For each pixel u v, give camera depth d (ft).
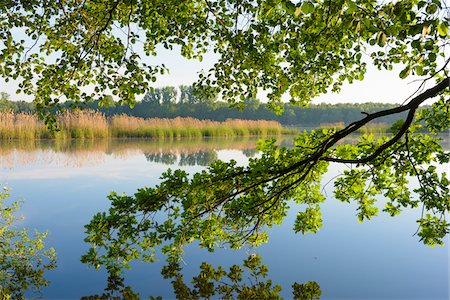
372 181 14.46
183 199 11.88
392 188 14.58
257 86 16.39
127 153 53.36
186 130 90.68
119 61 13.98
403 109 11.60
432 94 11.28
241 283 14.46
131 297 13.26
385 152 13.85
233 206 12.53
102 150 57.26
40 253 16.89
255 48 14.14
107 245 11.69
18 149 57.16
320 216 15.11
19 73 14.42
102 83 13.97
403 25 9.77
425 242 12.97
